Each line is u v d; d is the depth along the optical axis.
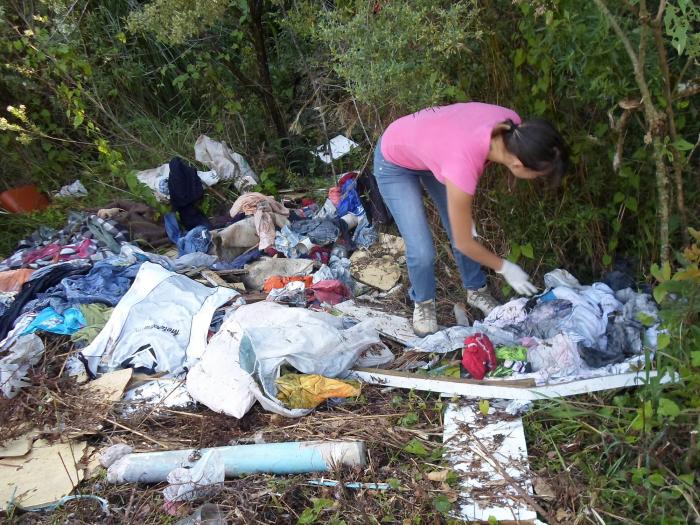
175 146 5.48
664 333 2.55
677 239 3.26
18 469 2.84
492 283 3.82
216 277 4.05
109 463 2.79
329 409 3.03
